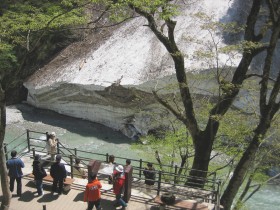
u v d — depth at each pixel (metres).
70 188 12.75
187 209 11.47
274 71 21.95
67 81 25.77
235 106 19.98
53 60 28.92
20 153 14.96
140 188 12.94
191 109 14.84
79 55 28.05
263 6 23.53
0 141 11.02
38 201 12.05
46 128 24.66
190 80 20.58
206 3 26.20
